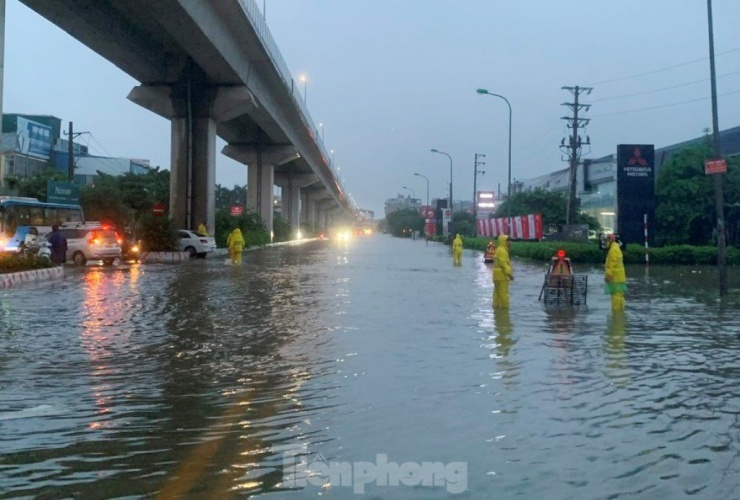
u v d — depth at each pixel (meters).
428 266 37.19
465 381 9.37
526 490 5.61
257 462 6.23
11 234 36.12
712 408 8.16
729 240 47.00
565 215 65.19
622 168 41.16
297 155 69.50
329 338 12.80
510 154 53.88
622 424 7.46
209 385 9.09
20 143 64.88
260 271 31.30
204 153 43.69
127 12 30.97
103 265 35.19
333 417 7.62
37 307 17.12
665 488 5.68
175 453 6.46
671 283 27.41
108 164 77.88
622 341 12.82
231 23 35.72
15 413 7.73
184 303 18.19
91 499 5.40
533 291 23.03
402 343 12.33
